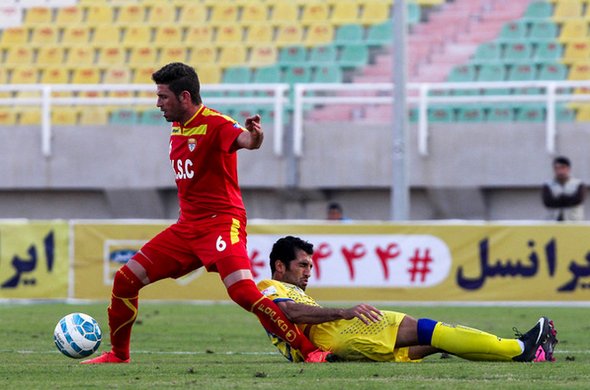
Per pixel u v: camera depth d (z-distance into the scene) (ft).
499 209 238.07
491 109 248.11
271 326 85.51
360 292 174.81
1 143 248.52
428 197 239.50
